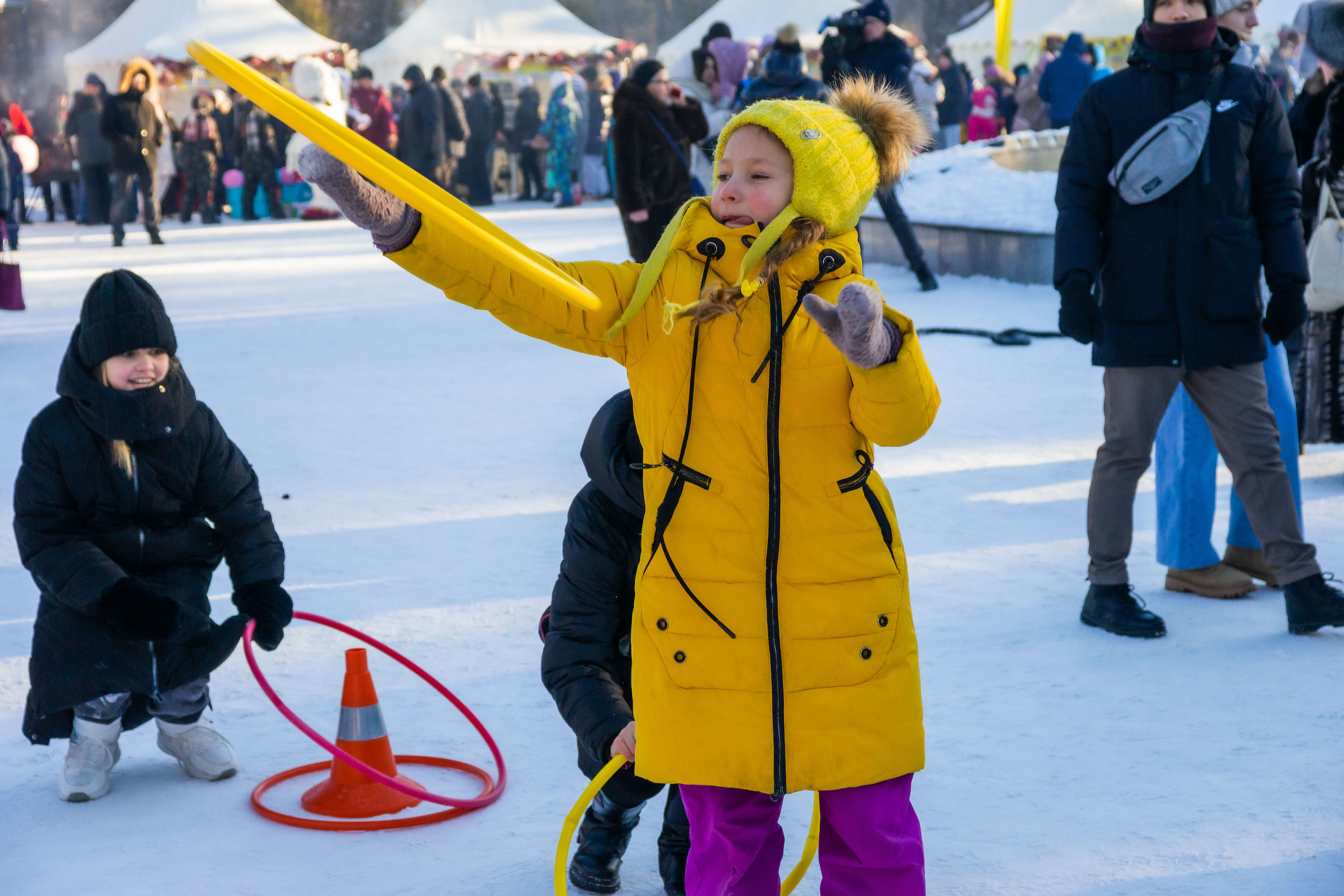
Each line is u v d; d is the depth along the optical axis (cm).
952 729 398
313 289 1570
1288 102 1728
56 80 2816
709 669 246
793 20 2783
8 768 390
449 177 2698
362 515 652
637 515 288
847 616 247
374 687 373
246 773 385
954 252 1430
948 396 888
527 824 349
